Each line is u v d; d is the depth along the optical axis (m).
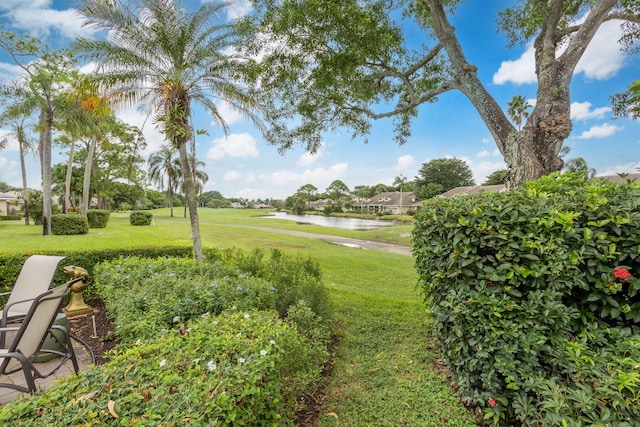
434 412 2.32
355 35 4.92
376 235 22.16
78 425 1.10
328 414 2.31
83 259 5.09
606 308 1.95
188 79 6.50
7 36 11.38
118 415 1.17
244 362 1.59
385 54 5.42
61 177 28.73
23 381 2.68
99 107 6.71
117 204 49.16
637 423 1.45
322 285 4.00
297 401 2.43
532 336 1.94
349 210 67.94
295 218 52.28
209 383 1.37
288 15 4.75
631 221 1.83
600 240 1.88
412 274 9.02
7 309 2.50
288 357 2.07
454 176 56.91
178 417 1.16
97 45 5.93
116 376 1.42
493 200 2.33
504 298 2.06
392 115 6.19
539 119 3.93
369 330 3.81
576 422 1.51
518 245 2.08
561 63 3.97
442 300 2.60
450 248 2.40
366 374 2.84
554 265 1.91
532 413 1.82
